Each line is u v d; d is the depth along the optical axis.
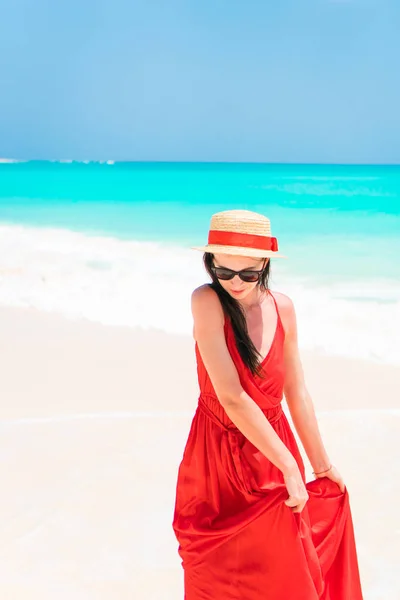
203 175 65.12
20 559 3.45
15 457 4.61
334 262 15.46
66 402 6.01
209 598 2.43
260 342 2.45
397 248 17.98
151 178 58.09
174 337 8.66
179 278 13.04
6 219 26.00
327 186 47.62
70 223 24.69
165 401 6.06
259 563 2.37
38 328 9.12
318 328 9.38
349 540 2.71
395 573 3.38
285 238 20.64
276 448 2.33
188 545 2.47
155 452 4.69
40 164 99.12
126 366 7.25
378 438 4.94
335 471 2.72
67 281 12.81
